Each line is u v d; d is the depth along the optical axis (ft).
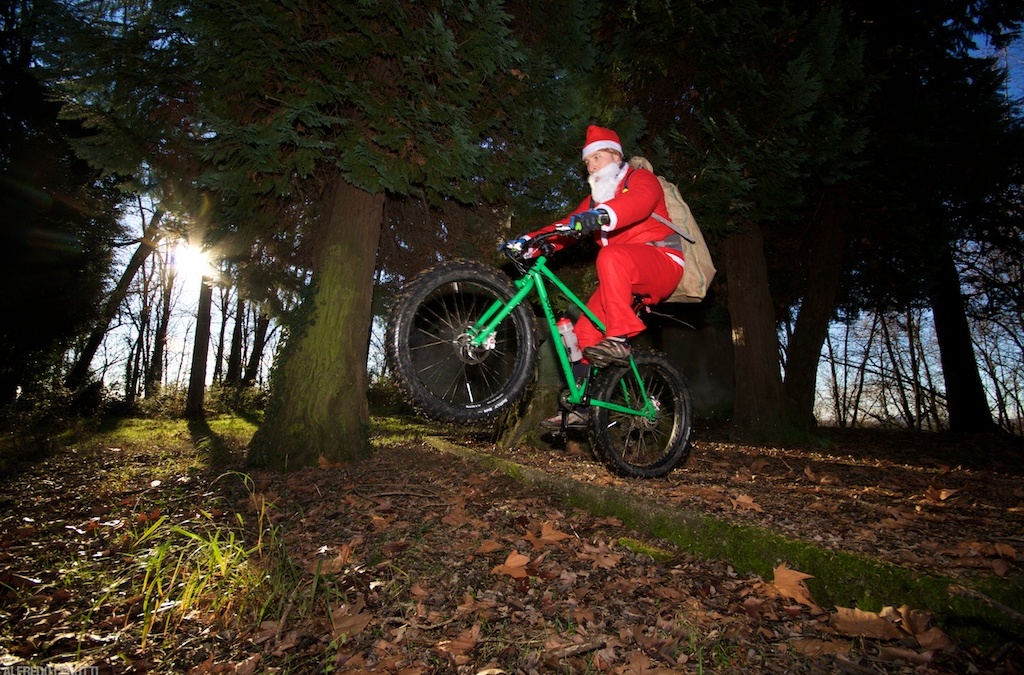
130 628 8.16
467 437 24.63
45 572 9.95
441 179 16.10
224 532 11.40
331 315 17.99
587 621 8.00
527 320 10.35
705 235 26.32
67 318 37.99
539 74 15.99
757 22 21.34
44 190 35.12
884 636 7.44
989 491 15.30
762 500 12.50
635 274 10.46
